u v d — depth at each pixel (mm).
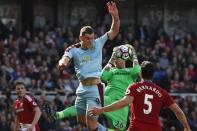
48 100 32719
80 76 18375
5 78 33469
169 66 38469
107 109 16578
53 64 35562
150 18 46062
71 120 30500
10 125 30469
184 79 38125
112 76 20531
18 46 36750
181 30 46469
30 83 33688
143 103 16891
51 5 43906
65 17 44312
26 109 21641
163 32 43062
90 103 18406
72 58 18469
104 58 35250
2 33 38656
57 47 37094
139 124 16844
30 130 21266
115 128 20484
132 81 20484
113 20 18641
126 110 20484
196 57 39812
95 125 18484
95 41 18438
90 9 44344
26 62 35188
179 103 34500
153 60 38000
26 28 42188
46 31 40031
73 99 32094
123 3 45531
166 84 36438
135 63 20406
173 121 32188
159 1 46125
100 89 18500
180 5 46562
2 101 31516
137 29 42188
